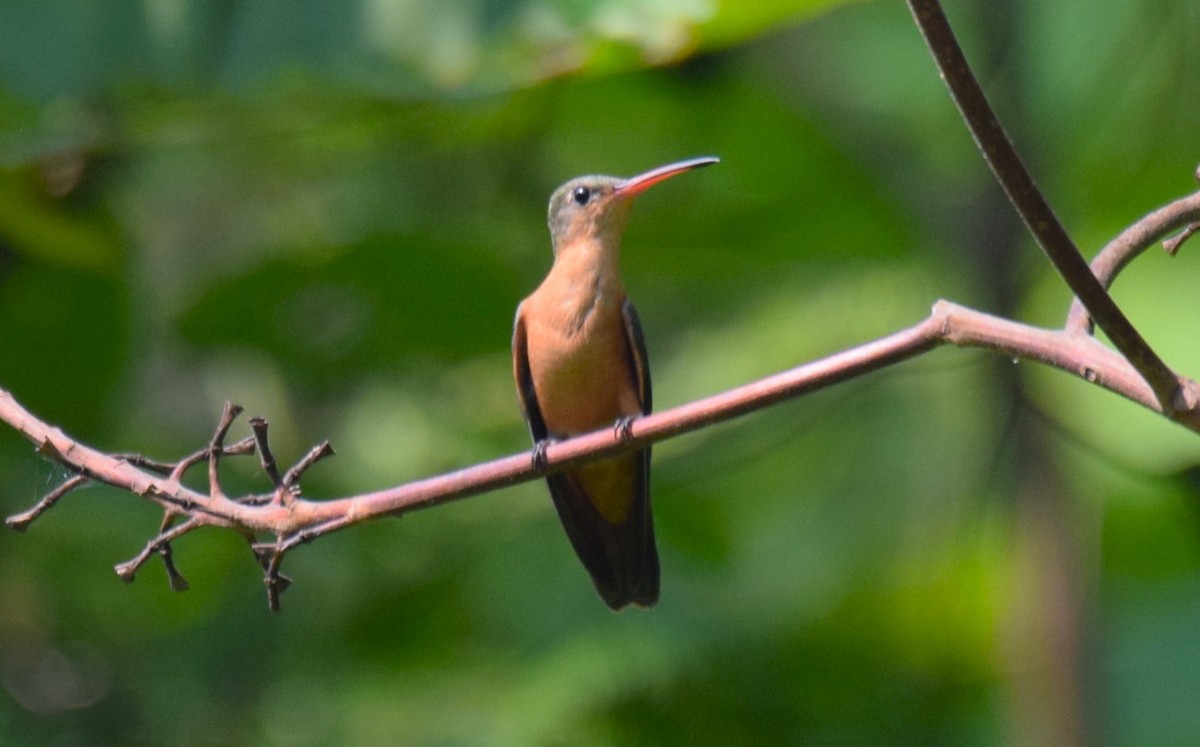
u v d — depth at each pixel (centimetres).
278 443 1323
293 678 1230
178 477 520
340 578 1254
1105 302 427
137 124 958
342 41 889
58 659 1199
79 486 532
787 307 1447
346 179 1346
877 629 1341
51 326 1148
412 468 1289
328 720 1217
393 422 1317
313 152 1328
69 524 1154
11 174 1021
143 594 1209
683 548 1256
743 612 1261
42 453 520
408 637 1268
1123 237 488
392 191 1334
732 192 1278
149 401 1360
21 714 1173
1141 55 1220
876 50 1427
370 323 1207
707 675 1153
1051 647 1142
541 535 1269
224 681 1220
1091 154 1297
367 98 896
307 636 1246
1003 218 1173
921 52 1412
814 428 1466
